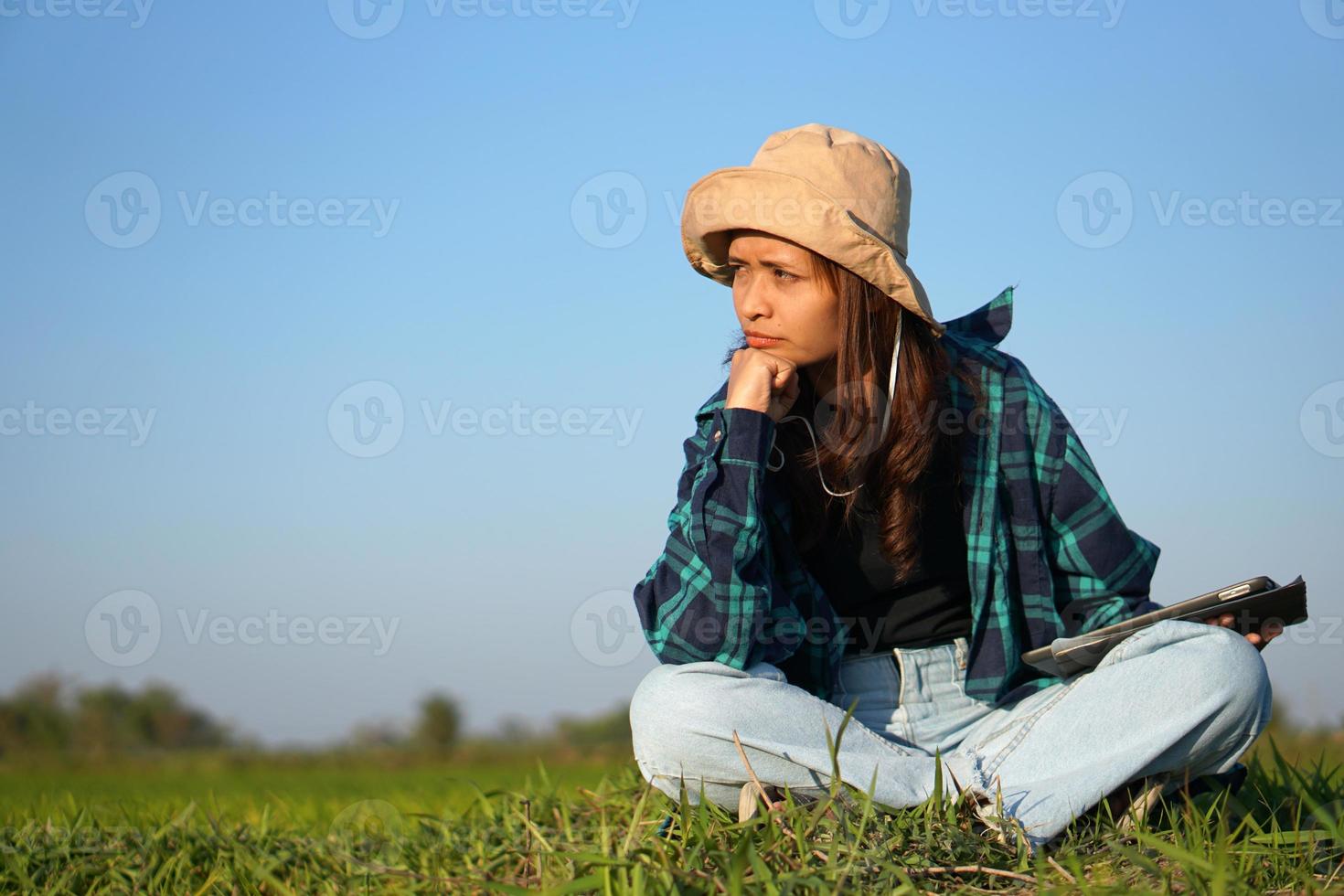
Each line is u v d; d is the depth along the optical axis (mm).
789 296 2660
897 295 2613
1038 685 2787
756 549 2598
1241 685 2453
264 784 13711
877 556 2793
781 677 2611
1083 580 2902
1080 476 2854
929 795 2467
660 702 2527
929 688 2795
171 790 10961
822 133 2793
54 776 19094
